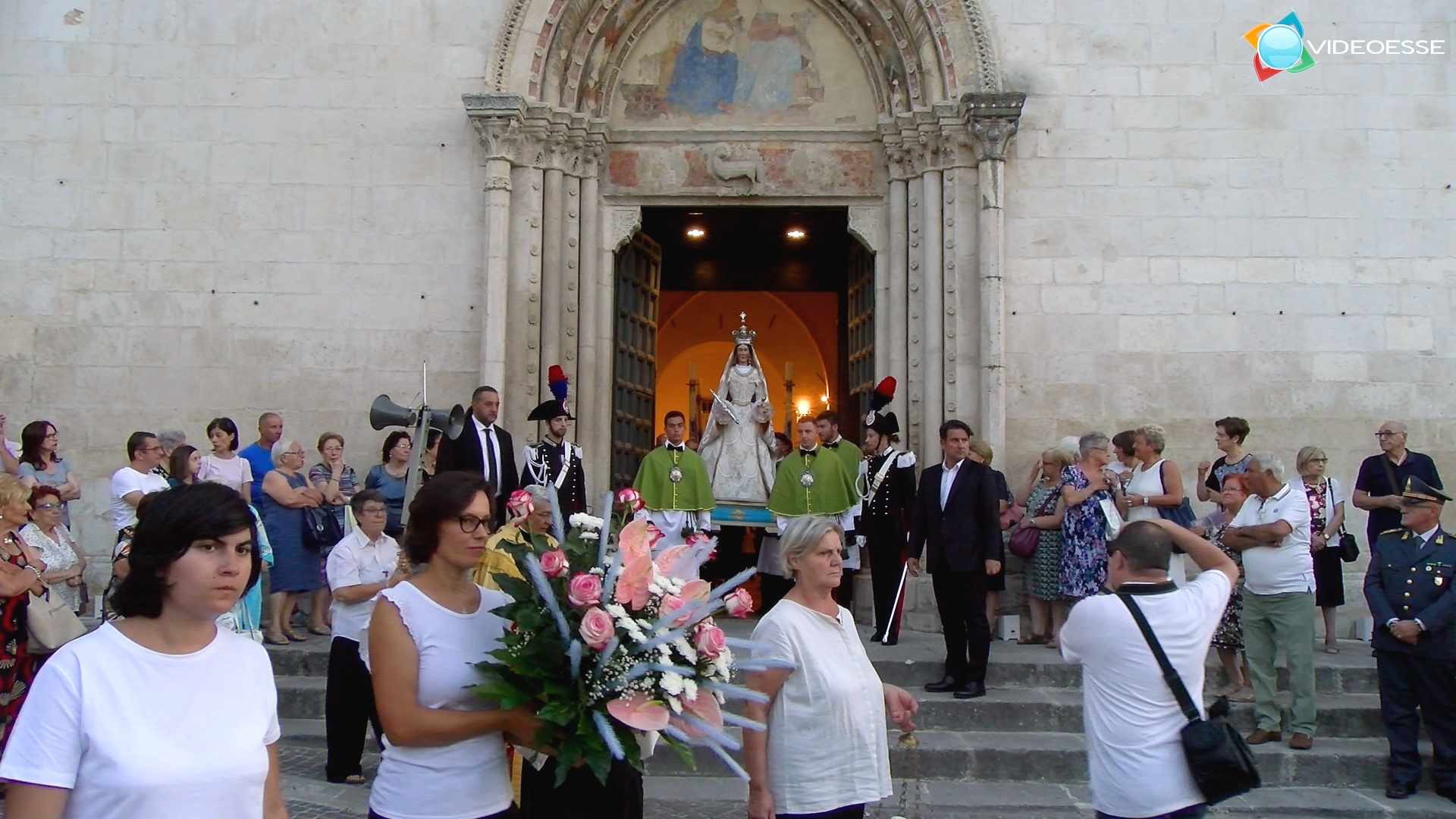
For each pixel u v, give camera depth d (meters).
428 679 3.35
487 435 9.05
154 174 11.11
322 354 10.98
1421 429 10.58
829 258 17.52
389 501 9.55
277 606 9.00
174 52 11.22
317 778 6.97
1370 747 7.55
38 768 2.48
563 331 11.25
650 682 3.41
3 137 11.10
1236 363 10.71
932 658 8.68
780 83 11.77
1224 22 10.97
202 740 2.64
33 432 9.30
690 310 22.94
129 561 2.72
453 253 11.05
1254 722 7.89
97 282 11.01
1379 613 7.14
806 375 22.83
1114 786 4.04
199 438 10.88
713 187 11.66
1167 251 10.84
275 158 11.14
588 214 11.50
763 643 4.09
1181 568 8.26
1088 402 10.76
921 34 11.09
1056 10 11.06
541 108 10.95
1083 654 4.22
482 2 11.27
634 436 12.62
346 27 11.25
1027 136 10.97
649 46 11.80
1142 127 10.94
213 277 11.03
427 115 11.16
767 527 11.09
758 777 4.00
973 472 8.18
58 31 11.22
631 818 3.87
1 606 6.16
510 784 3.57
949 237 10.94
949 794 7.08
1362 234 10.76
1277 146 10.86
